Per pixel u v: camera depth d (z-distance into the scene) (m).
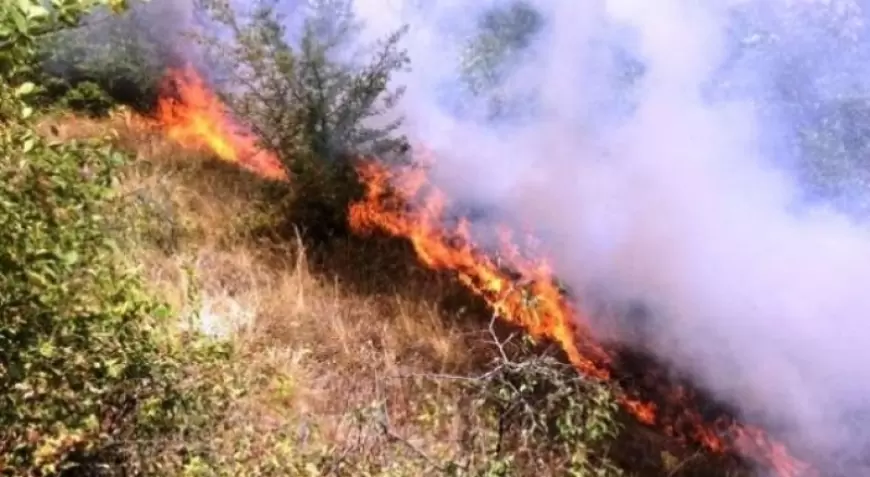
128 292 2.84
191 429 3.06
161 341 3.15
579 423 3.34
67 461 2.76
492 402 3.90
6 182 2.33
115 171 2.69
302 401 3.98
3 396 2.53
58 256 2.40
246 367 3.77
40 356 2.53
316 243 5.74
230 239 5.43
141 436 2.94
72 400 2.69
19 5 2.13
